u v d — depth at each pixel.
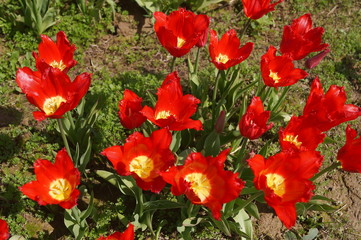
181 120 0.83
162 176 0.75
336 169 1.13
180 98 0.85
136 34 1.35
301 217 1.04
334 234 1.02
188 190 0.73
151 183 0.77
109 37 1.34
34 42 1.27
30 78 0.83
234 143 1.09
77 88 0.82
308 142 0.83
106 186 1.03
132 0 1.42
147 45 1.33
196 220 0.96
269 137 1.17
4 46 1.26
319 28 0.94
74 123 1.09
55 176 0.81
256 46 1.37
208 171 0.78
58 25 1.31
